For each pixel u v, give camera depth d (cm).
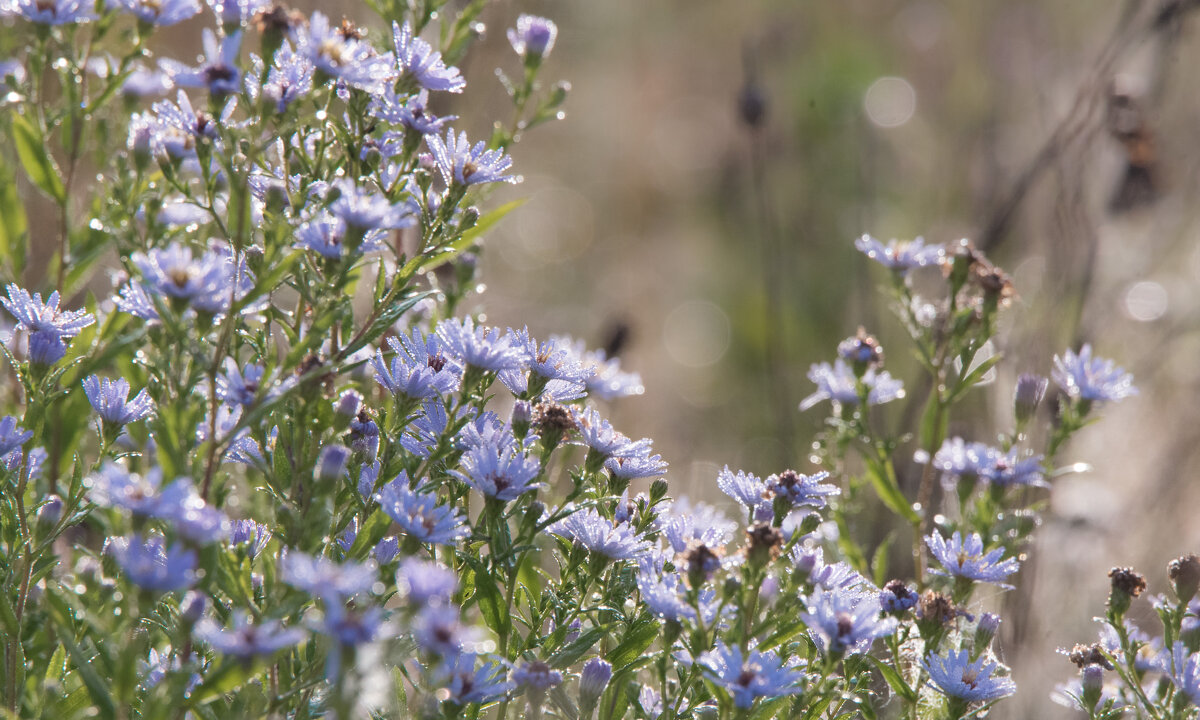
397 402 137
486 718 140
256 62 138
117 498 127
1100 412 185
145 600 127
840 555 150
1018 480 150
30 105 146
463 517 136
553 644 137
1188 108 213
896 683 140
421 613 128
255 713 133
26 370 138
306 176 138
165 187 145
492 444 135
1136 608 163
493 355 136
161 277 130
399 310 135
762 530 136
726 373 235
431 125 138
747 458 199
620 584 139
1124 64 210
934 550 143
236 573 132
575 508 137
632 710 138
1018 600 154
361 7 161
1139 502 169
